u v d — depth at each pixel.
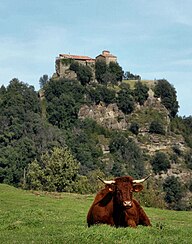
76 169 89.25
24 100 155.62
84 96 187.50
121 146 165.25
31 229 19.06
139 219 18.25
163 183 143.75
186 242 15.18
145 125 185.12
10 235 16.91
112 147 164.25
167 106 199.75
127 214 17.09
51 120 167.12
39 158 118.00
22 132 131.75
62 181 86.88
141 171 151.12
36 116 143.75
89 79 198.75
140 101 195.25
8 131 128.88
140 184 16.84
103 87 191.25
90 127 173.88
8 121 134.75
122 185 16.59
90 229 15.63
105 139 170.00
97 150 157.00
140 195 76.44
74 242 14.24
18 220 21.91
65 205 38.50
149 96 198.50
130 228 15.95
